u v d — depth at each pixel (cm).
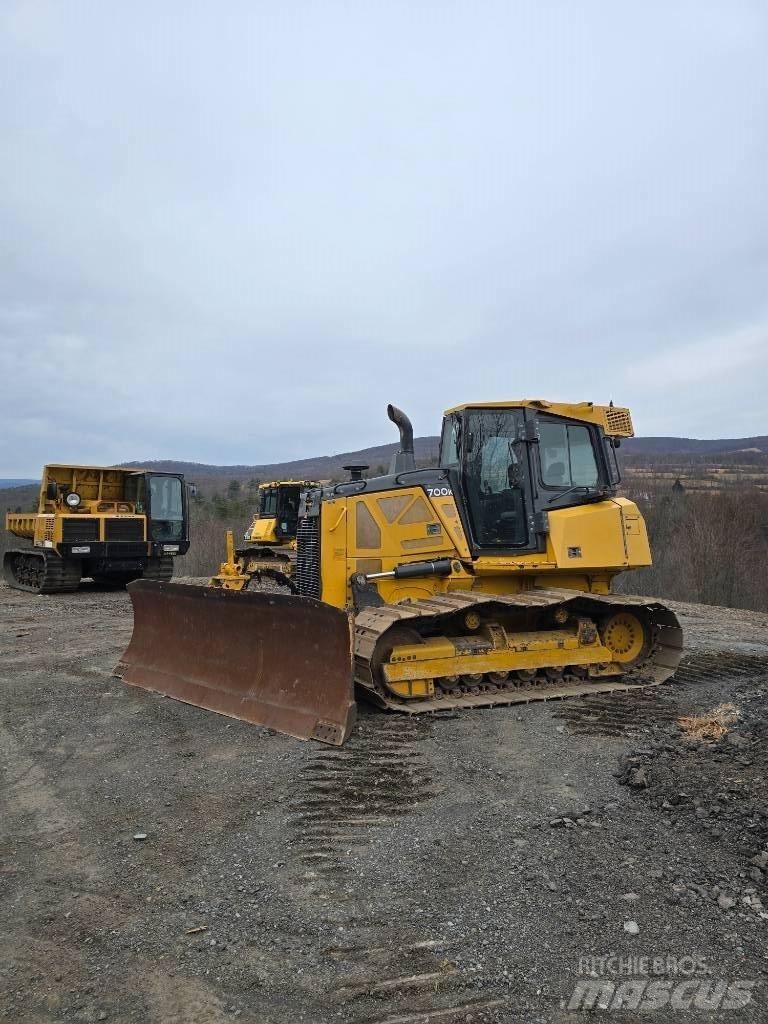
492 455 843
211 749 626
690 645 1157
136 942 359
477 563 813
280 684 696
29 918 382
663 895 387
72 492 2008
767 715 696
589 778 554
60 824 496
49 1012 310
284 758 596
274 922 371
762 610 2833
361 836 462
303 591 884
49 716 739
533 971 330
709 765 562
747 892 387
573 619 852
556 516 837
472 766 579
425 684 748
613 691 804
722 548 2903
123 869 432
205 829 479
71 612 1548
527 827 470
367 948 349
